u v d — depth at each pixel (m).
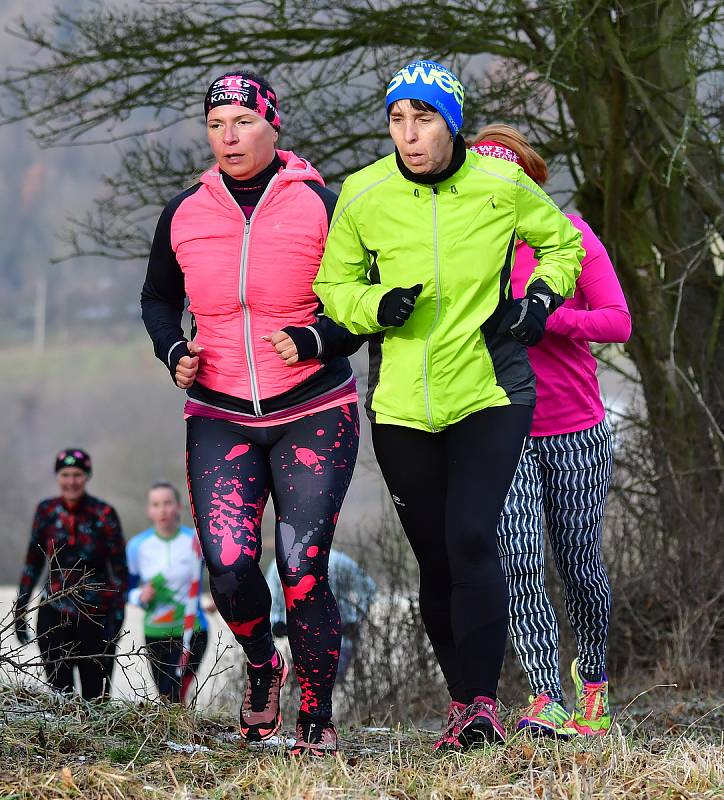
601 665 16.45
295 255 13.48
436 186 13.05
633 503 27.19
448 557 13.46
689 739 14.80
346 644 26.64
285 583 13.10
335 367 13.77
